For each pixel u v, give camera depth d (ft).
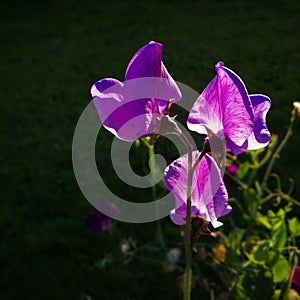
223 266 1.68
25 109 3.14
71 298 1.77
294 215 1.93
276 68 1.41
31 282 1.86
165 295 1.73
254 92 1.17
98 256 1.92
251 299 1.42
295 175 2.10
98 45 3.62
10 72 3.65
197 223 0.85
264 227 1.84
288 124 1.99
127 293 1.76
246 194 1.61
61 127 2.90
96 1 4.50
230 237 1.58
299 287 1.39
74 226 2.08
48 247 1.99
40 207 2.24
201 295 1.66
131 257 1.85
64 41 3.94
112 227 1.96
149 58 0.74
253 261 1.42
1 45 4.15
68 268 1.88
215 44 1.44
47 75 3.49
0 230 2.13
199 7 3.12
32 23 4.46
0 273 1.91
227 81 0.73
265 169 2.13
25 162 2.61
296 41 2.32
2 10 4.86
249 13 2.87
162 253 1.86
